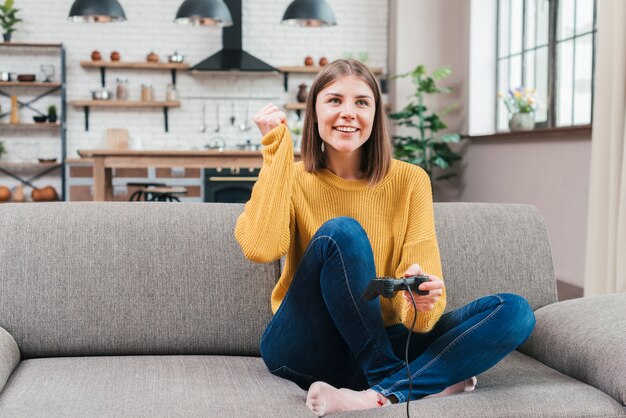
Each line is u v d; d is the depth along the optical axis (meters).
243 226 1.76
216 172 6.59
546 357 1.92
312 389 1.49
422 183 1.89
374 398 1.54
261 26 8.64
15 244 2.02
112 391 1.61
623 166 3.87
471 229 2.17
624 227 3.85
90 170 8.19
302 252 1.85
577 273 5.51
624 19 3.89
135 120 8.54
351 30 8.70
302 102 8.45
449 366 1.61
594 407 1.58
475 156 7.52
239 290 2.06
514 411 1.54
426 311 1.60
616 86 3.93
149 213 2.12
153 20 8.52
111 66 8.28
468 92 7.62
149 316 2.02
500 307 1.62
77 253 2.03
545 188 5.97
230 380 1.73
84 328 1.99
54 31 8.39
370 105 1.79
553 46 6.24
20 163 8.20
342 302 1.59
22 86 8.33
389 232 1.85
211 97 8.63
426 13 8.14
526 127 6.42
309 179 1.87
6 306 1.98
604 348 1.71
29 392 1.60
